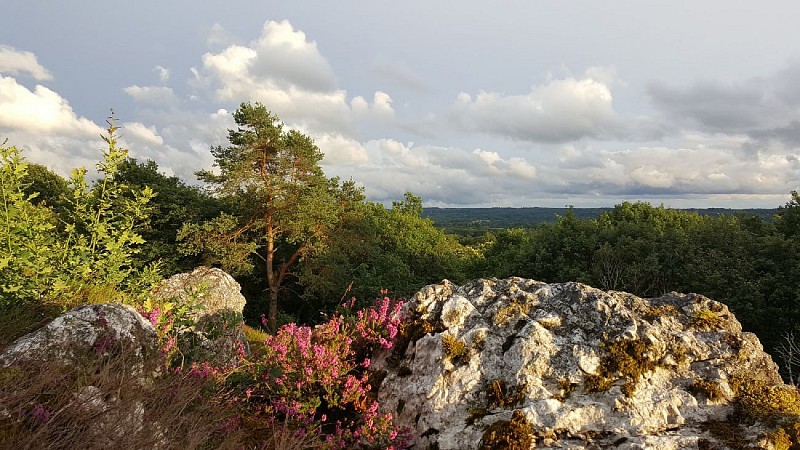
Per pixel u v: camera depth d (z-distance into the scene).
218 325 6.27
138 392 3.28
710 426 3.76
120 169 26.88
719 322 4.72
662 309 4.93
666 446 3.50
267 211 23.77
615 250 21.02
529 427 3.82
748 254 18.23
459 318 5.15
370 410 4.59
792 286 15.89
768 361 4.34
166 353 4.33
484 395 4.34
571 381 4.21
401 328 5.39
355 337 5.56
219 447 3.29
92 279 5.87
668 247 19.98
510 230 34.94
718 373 4.17
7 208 5.32
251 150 22.75
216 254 22.44
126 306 4.22
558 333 4.71
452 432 4.12
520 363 4.41
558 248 23.97
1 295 4.76
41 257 5.30
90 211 6.22
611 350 4.37
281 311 28.39
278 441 3.96
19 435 2.49
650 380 4.16
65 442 2.58
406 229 34.28
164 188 26.27
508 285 5.62
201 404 3.88
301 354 5.04
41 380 2.93
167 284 7.53
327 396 4.77
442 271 31.36
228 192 22.83
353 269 26.98
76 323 3.79
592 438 3.75
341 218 27.44
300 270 25.86
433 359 4.73
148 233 24.77
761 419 3.69
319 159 25.69
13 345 3.63
